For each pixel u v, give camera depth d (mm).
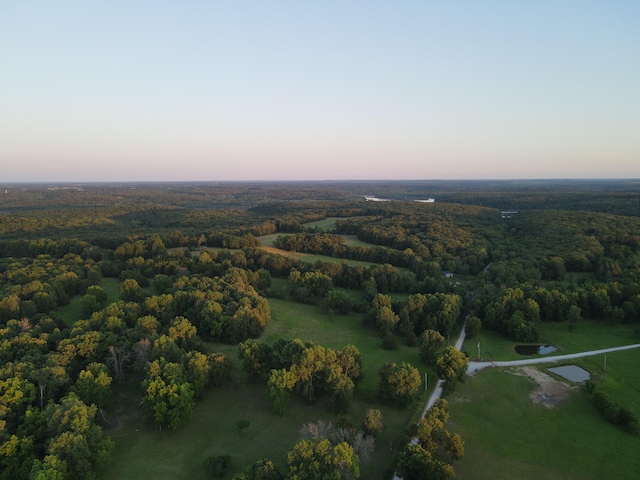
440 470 53219
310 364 73312
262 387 79000
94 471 55219
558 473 59031
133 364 77938
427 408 73875
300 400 75125
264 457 60812
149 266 139125
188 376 71688
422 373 86812
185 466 59031
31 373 64750
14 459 53188
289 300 129000
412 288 132875
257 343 82312
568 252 145250
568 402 76438
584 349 97625
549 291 116562
